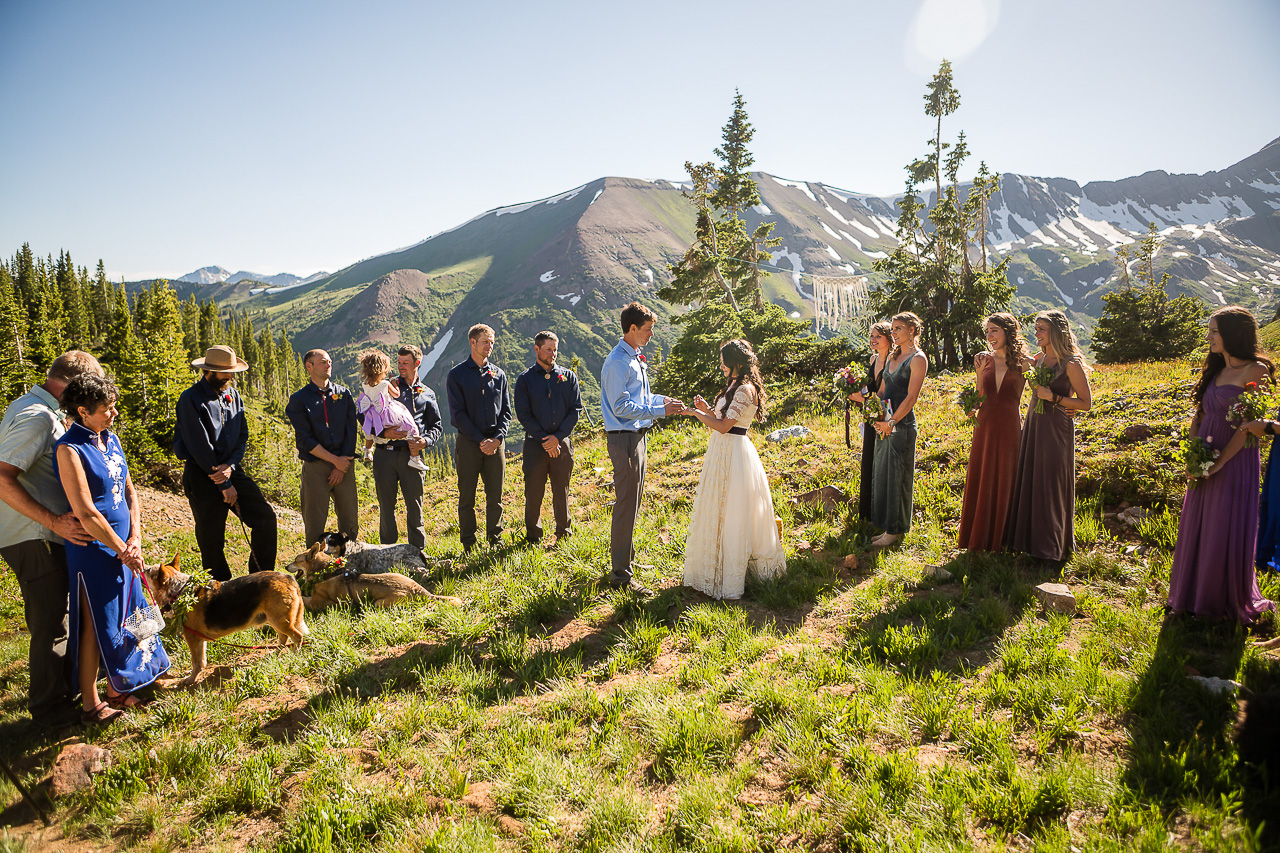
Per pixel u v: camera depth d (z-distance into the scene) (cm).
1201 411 478
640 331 602
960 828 303
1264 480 519
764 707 411
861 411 679
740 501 583
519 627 554
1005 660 435
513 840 326
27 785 388
